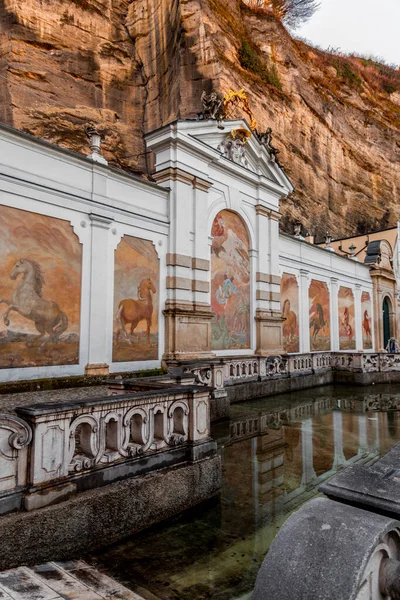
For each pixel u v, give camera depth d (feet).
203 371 31.63
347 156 115.65
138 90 92.22
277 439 26.66
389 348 85.40
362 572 5.73
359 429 29.60
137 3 91.45
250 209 50.24
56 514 11.33
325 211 106.63
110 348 34.73
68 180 32.71
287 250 58.90
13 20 75.10
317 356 56.65
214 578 11.17
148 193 39.17
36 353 29.73
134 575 11.18
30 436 11.34
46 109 76.54
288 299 58.08
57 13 80.38
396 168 125.80
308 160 103.09
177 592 10.46
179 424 16.15
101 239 34.58
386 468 9.29
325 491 8.47
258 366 45.73
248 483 18.72
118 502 12.92
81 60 83.56
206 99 45.29
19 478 11.19
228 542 13.23
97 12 86.74
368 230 118.52
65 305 31.73
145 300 37.99
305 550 6.29
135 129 90.43
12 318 28.48
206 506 16.03
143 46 91.71
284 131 97.60
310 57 120.06
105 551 12.33
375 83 134.92
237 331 47.24
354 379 55.36
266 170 52.42
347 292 74.90
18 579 9.86
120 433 13.84
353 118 120.67
